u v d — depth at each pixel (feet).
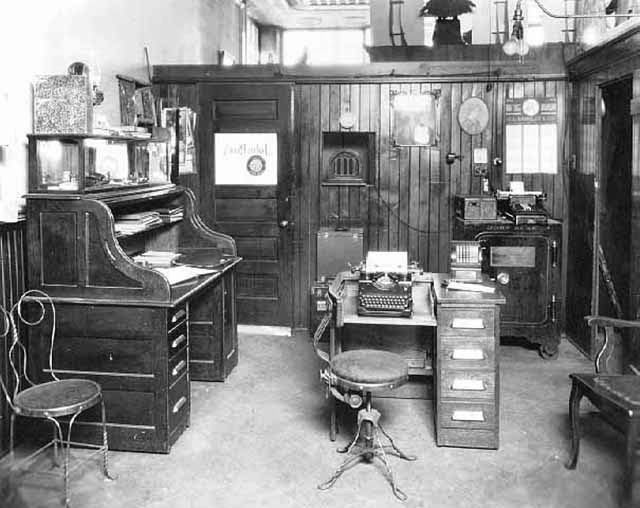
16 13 12.35
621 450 12.36
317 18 36.65
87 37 15.23
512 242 18.19
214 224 20.83
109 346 12.18
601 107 17.25
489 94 19.95
